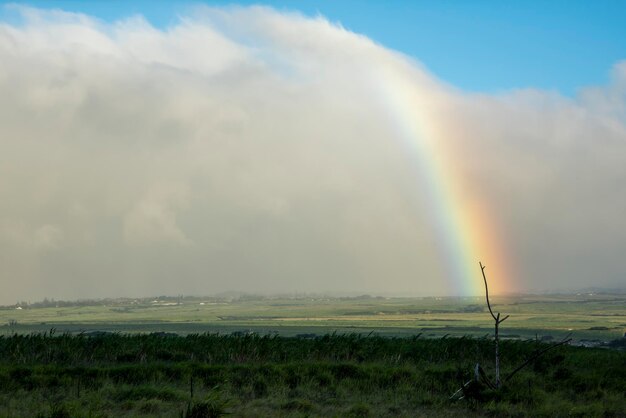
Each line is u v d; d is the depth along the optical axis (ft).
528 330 458.09
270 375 90.79
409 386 87.76
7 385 82.23
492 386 84.58
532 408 77.00
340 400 78.89
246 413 68.74
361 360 114.52
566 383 91.81
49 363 107.04
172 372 93.61
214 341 121.08
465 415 73.72
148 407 71.15
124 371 92.27
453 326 535.60
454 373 95.09
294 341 126.72
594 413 73.92
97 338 121.90
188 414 64.95
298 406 74.02
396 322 641.81
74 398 75.00
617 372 100.63
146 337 126.21
